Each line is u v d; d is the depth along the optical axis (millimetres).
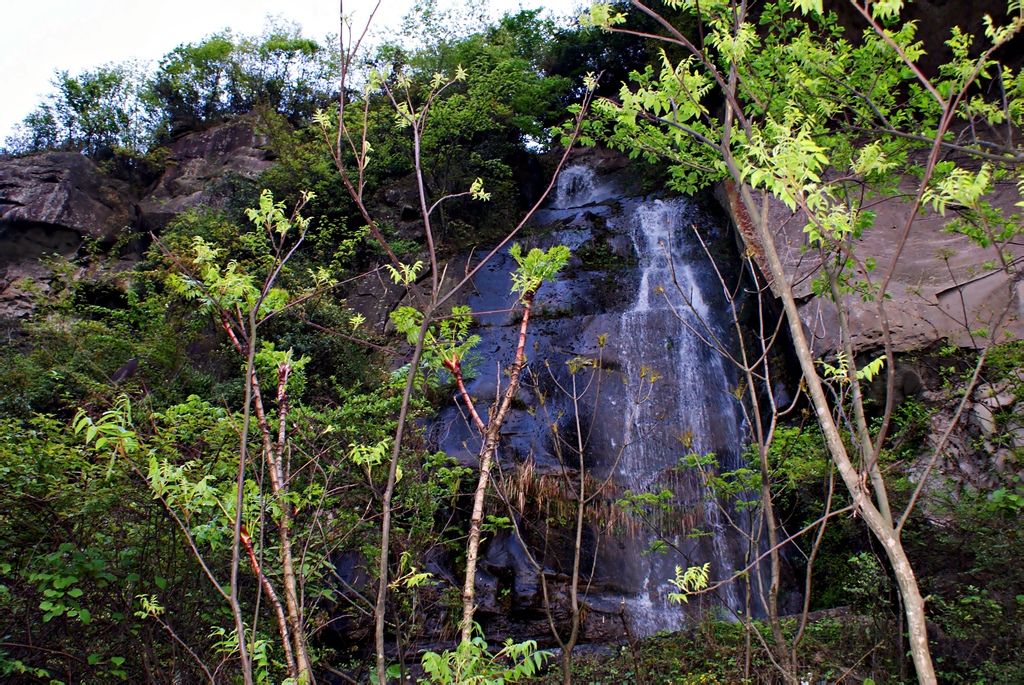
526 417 12805
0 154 20734
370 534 6738
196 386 12680
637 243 16547
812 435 7551
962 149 5273
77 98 25188
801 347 3125
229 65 26312
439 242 18312
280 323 13219
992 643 6215
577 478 11672
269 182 18906
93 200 19828
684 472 12156
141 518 5535
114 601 5336
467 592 2896
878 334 10445
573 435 12602
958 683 6168
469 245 18078
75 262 18391
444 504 10844
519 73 20766
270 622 5590
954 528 6902
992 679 5988
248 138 22047
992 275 10445
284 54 26406
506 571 10656
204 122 25219
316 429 5438
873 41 5895
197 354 13727
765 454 4605
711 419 13000
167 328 12898
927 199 3160
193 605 5527
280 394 3051
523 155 20625
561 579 10617
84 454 5664
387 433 7801
